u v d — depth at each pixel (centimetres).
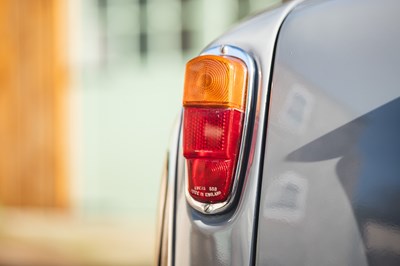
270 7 175
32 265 555
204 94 161
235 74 159
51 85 714
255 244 154
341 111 150
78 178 710
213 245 158
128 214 695
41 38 715
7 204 729
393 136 145
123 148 695
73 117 710
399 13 151
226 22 634
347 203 147
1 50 729
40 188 722
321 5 160
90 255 573
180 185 168
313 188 150
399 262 143
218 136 158
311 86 153
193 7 646
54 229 664
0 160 734
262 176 155
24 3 719
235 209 157
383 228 144
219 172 158
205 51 168
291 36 158
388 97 147
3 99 733
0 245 616
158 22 664
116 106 693
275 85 156
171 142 175
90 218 703
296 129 153
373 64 149
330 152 149
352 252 146
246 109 158
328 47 154
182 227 164
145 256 564
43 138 720
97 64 696
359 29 153
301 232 150
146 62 676
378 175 145
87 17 694
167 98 672
